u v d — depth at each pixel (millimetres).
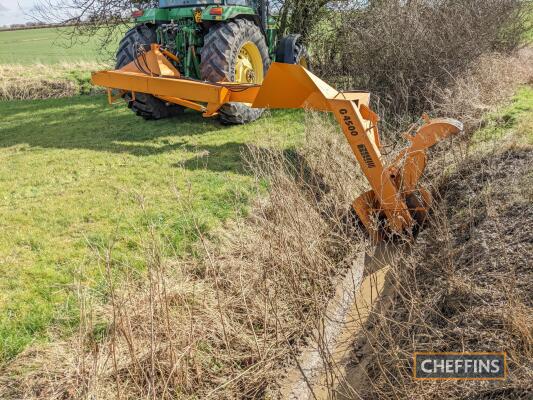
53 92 13711
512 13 10602
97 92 13852
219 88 6406
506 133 5992
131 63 7531
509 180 4691
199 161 6527
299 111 8672
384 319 3551
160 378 3170
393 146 6309
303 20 10977
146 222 4855
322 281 4383
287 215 4531
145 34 8352
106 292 3760
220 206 5199
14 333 3434
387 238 4914
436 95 7379
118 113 9938
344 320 4039
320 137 5883
